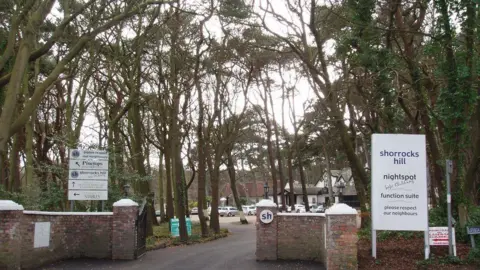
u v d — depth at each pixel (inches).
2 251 456.1
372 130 792.3
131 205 613.6
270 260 593.0
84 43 660.7
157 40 958.4
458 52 611.2
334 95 738.8
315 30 716.7
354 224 487.5
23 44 612.1
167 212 1403.8
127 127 1386.6
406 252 561.9
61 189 789.9
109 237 612.4
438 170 671.1
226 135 1307.8
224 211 2874.0
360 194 811.4
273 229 597.6
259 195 3823.8
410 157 535.2
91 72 967.6
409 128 1056.2
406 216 529.3
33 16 623.2
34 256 520.1
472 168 630.5
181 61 1010.7
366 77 696.4
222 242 967.6
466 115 597.9
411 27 726.5
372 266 510.0
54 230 569.9
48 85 636.1
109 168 840.9
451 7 592.1
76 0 880.9
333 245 486.3
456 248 566.6
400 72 739.4
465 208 605.9
